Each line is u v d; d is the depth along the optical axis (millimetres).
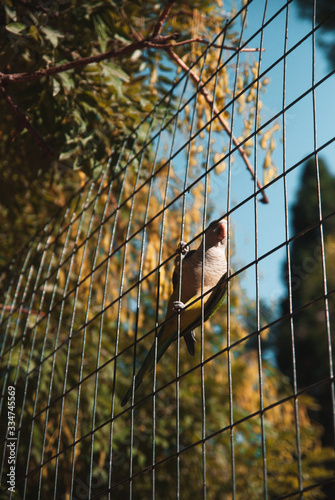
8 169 6992
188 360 9164
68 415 7367
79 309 7367
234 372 9383
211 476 8883
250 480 9234
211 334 9562
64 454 7254
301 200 21719
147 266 5559
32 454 6859
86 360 7680
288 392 11133
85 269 6867
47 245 4844
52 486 7383
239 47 3617
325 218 2434
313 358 17312
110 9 5090
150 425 8492
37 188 7484
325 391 16672
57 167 6066
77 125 5320
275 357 18156
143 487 8297
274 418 9781
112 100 5648
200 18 6195
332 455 10055
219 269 4969
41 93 5215
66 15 5133
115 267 7082
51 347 7176
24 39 4656
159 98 6434
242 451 9242
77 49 5281
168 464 8531
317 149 2627
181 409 8797
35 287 4520
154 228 6391
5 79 4797
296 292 17609
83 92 5480
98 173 5480
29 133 5590
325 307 2242
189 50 6375
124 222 7031
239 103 5387
